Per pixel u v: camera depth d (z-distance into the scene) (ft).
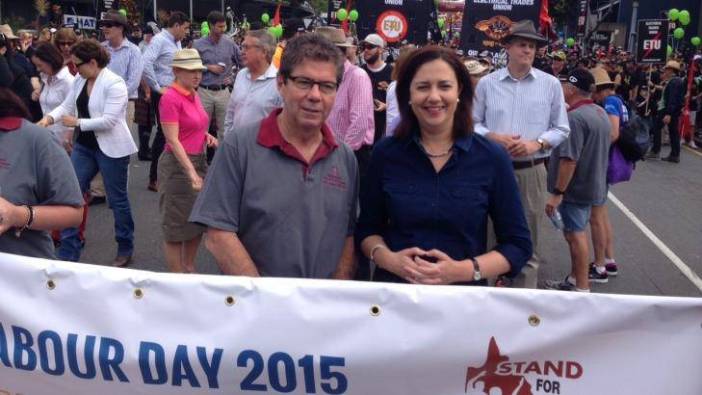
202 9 74.38
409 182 9.11
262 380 7.73
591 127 18.07
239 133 8.96
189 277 7.69
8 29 36.29
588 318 7.55
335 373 7.69
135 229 24.36
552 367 7.65
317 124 8.75
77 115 19.94
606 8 135.74
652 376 7.57
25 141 9.36
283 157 8.86
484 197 9.07
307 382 7.73
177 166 17.31
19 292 7.87
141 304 7.75
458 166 9.07
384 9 52.70
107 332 7.77
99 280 7.77
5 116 9.34
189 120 17.51
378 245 9.18
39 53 23.43
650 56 56.49
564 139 16.34
